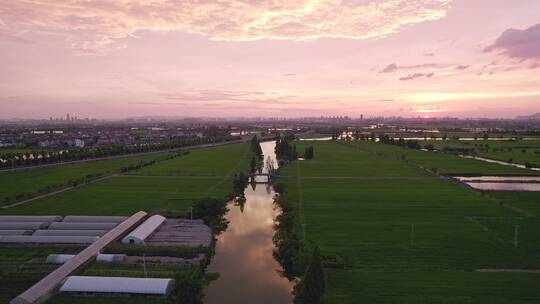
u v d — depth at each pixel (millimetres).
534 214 84062
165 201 96000
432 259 57969
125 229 69625
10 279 51344
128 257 58969
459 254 60000
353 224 76188
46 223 73625
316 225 75438
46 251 61219
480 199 98125
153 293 46500
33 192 105562
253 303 48281
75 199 97625
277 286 53031
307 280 43656
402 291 47656
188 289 46062
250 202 102438
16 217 76438
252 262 61344
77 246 63312
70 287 46938
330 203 94000
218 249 66812
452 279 51000
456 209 88000
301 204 93062
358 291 47625
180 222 78000
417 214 83812
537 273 52969
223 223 79938
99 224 72188
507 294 46750
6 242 63969
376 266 55375
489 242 65500
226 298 49531
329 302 44969
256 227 79750
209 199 82750
